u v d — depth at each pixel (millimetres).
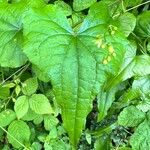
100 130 343
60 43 245
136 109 317
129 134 353
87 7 311
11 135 321
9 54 285
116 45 249
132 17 291
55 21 254
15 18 286
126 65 286
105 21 263
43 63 240
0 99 337
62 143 341
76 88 242
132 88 310
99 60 242
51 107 317
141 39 310
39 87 337
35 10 254
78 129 247
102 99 304
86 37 250
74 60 241
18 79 319
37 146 338
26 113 328
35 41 244
